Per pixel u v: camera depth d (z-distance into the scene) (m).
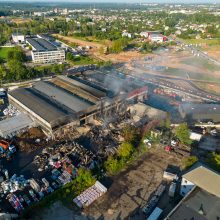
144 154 102.94
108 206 79.75
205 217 66.38
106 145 107.88
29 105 123.69
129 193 84.31
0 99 150.62
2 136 113.50
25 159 100.56
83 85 141.62
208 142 110.75
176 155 102.44
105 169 94.31
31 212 77.38
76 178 88.00
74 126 119.31
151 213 75.69
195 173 80.12
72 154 101.38
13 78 184.62
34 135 114.50
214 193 73.44
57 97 131.38
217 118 125.94
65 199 82.00
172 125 121.00
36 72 195.50
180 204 70.00
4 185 86.75
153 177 91.06
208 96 162.50
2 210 78.06
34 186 86.00
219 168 91.31
